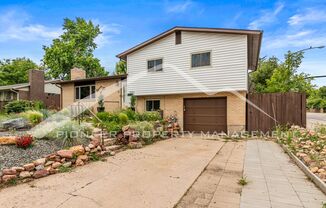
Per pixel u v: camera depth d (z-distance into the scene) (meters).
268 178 4.54
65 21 31.36
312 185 4.16
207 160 5.88
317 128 8.64
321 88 44.69
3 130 7.11
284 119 10.10
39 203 3.27
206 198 3.57
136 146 7.32
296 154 6.05
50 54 29.23
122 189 3.85
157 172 4.80
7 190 3.71
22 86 22.03
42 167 4.45
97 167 5.05
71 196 3.53
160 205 3.29
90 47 32.53
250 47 12.09
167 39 12.43
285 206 3.31
